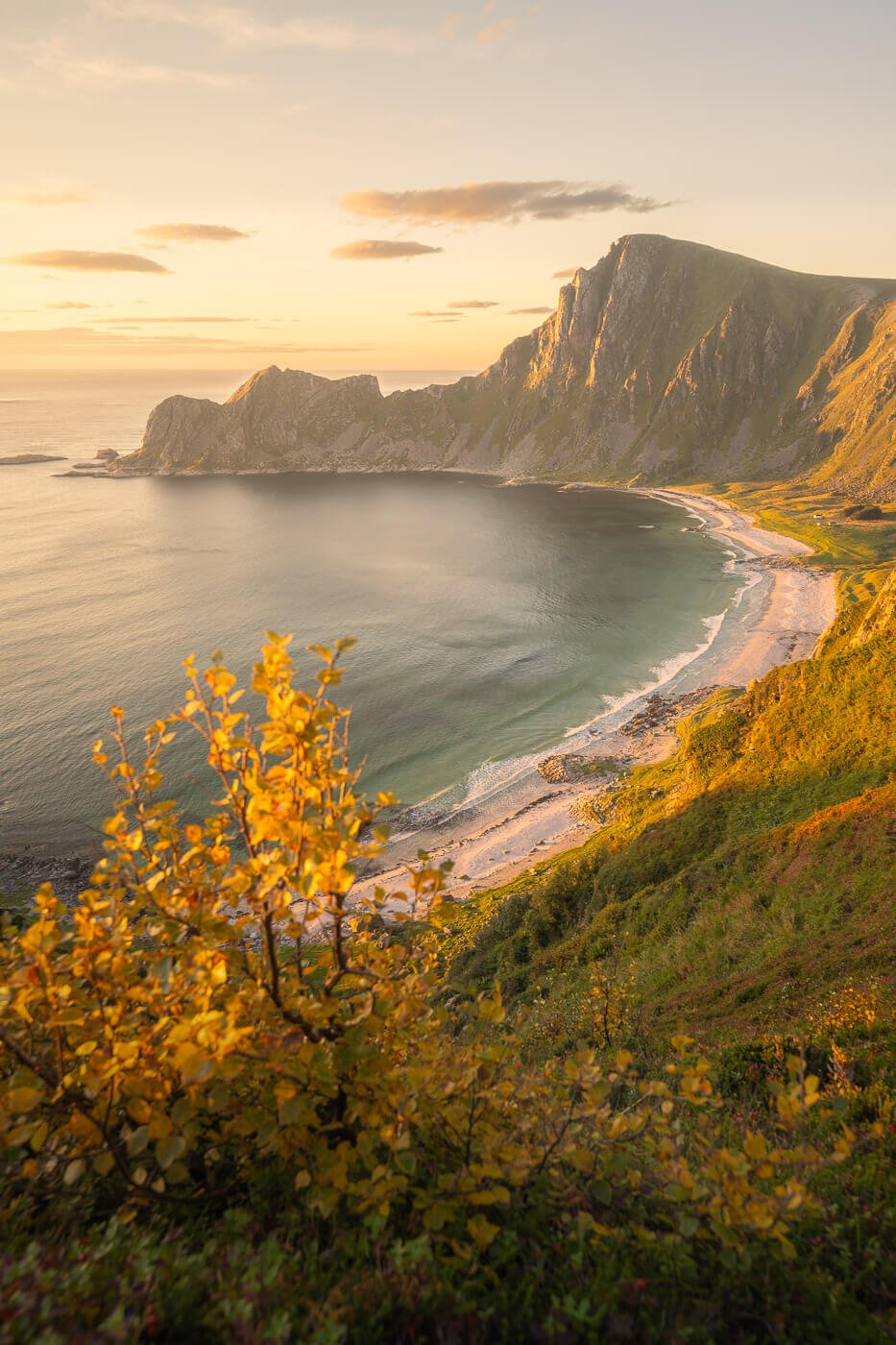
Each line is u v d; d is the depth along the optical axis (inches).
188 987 145.6
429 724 3789.4
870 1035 382.6
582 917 1277.1
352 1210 139.8
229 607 6063.0
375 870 2466.8
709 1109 303.4
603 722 3772.1
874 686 1601.9
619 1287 130.4
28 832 2731.3
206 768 3038.9
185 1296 111.7
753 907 906.1
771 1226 143.0
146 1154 162.9
